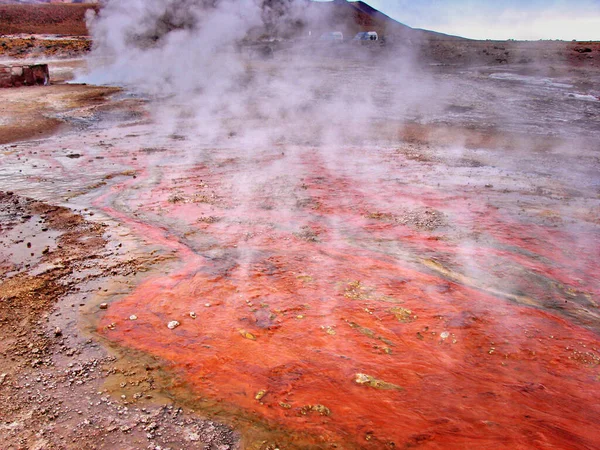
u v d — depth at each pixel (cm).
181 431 311
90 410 329
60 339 409
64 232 641
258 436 307
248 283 503
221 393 345
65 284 501
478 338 412
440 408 330
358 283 505
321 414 325
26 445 297
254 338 408
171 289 489
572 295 489
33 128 1361
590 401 341
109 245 598
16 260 556
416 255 576
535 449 296
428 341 407
